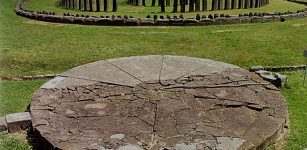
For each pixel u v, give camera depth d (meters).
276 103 6.80
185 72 8.17
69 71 8.22
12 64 9.70
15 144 5.88
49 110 6.49
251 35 12.44
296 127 6.54
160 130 5.86
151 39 11.86
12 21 14.74
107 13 16.27
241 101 6.84
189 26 13.69
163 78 7.81
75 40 11.76
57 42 11.55
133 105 6.65
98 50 10.75
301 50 11.02
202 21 13.81
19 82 8.66
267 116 6.34
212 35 12.38
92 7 18.23
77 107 6.60
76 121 6.13
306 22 14.62
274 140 5.96
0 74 9.12
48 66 9.66
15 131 6.26
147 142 5.54
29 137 6.09
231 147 5.43
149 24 13.74
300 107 7.38
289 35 12.52
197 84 7.54
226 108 6.59
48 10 17.45
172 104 6.69
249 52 10.73
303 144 5.98
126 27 13.52
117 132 5.80
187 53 10.55
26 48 10.91
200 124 6.04
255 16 14.37
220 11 16.41
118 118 6.22
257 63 9.95
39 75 9.01
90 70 8.27
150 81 7.65
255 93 7.20
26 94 7.93
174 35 12.34
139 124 6.03
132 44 11.30
